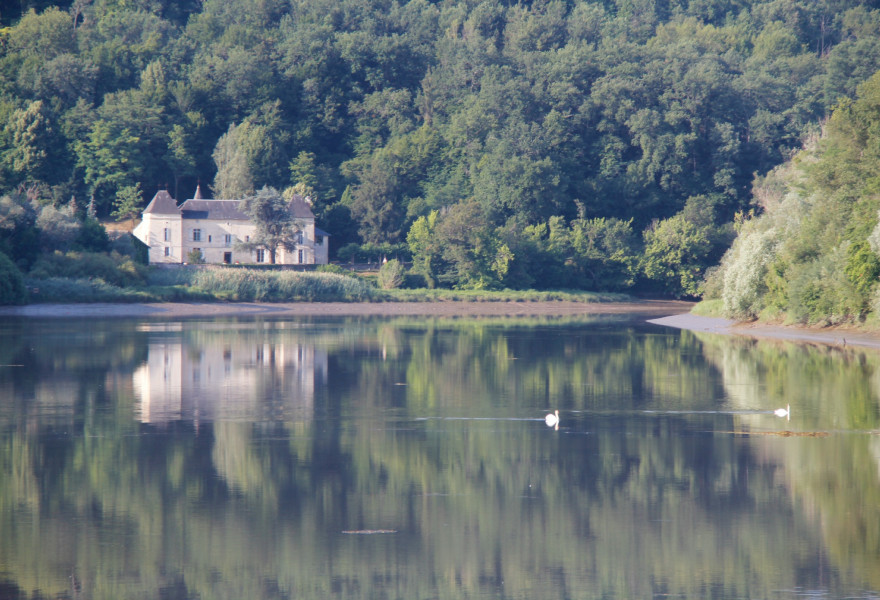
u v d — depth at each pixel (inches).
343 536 3129.9
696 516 3329.2
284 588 2721.5
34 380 6382.9
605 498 3545.8
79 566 2866.6
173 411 5246.1
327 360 7770.7
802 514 3334.2
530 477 3833.7
